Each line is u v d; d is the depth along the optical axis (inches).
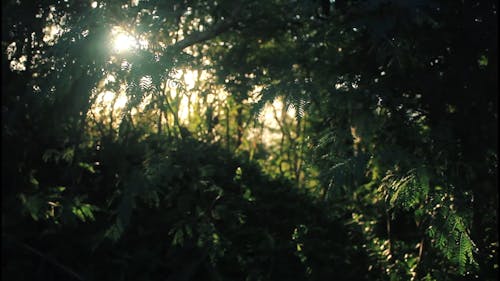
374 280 183.8
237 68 211.3
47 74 134.7
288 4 179.8
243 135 274.1
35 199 149.9
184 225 174.2
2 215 155.0
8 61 155.6
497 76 134.6
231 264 179.0
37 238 166.6
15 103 157.8
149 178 155.2
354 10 135.9
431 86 137.1
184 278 165.6
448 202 122.9
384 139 152.3
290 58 188.7
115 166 172.4
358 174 120.3
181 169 169.6
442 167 135.7
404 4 110.2
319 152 145.4
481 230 143.5
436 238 123.3
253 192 204.4
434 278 157.2
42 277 159.9
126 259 168.9
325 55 173.5
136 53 115.9
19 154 162.6
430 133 138.2
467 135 139.2
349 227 207.5
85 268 165.2
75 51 120.9
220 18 181.5
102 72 124.8
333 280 181.9
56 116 160.6
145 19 144.6
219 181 198.5
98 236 163.8
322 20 162.4
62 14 152.7
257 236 183.6
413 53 133.7
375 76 144.3
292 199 212.7
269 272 176.7
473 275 144.3
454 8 131.4
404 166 130.5
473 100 138.4
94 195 173.6
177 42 172.9
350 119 144.5
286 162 277.6
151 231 172.7
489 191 136.9
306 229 191.2
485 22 130.5
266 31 193.8
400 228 195.6
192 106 238.2
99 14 131.7
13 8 148.3
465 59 135.4
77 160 167.0
